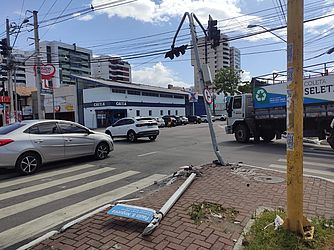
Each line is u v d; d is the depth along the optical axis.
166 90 59.66
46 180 8.05
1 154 8.32
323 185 6.46
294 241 3.46
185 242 3.83
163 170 9.22
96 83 46.62
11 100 27.72
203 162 10.43
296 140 3.61
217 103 70.81
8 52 26.08
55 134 9.75
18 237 4.48
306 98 13.57
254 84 16.14
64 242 4.01
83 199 6.29
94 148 11.02
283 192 5.90
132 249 3.71
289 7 3.56
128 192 6.80
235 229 4.16
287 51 3.62
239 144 15.90
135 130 18.95
